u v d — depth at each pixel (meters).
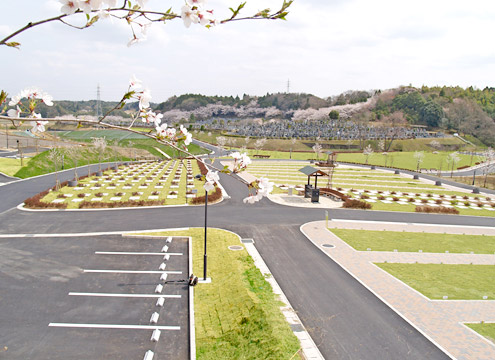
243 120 130.00
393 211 30.58
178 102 162.00
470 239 23.09
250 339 11.39
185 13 2.67
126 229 22.17
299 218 26.50
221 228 23.02
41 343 10.99
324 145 91.75
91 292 14.23
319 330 11.94
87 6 2.36
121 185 37.50
